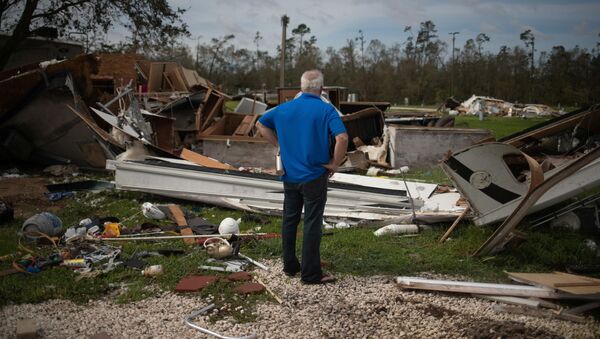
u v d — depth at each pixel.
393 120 16.14
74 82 10.73
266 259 5.26
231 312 3.90
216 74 69.62
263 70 70.00
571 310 3.88
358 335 3.54
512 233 5.34
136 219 6.88
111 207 7.60
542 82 67.38
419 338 3.49
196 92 14.74
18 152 10.92
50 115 10.52
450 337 3.49
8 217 6.53
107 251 5.35
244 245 5.64
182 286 4.34
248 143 12.18
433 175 11.02
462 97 67.25
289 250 4.66
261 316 3.83
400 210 6.97
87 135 10.70
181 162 8.38
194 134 13.91
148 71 18.52
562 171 4.70
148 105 13.98
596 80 64.06
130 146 9.20
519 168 6.23
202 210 7.49
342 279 4.68
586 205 6.34
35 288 4.26
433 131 12.02
